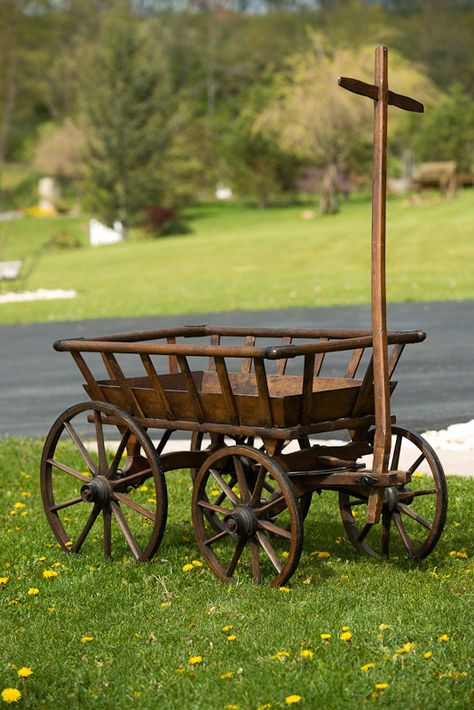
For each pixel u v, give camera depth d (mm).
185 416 5707
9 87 91438
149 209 53094
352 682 4047
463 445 8492
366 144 56062
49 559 5992
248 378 6473
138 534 6461
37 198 72438
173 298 22484
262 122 53594
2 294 25531
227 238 42188
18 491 7770
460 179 52750
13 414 11086
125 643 4562
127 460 6121
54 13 96250
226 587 5320
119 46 55906
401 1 105688
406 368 12727
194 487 5633
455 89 65500
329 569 5594
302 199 67688
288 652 4348
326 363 13250
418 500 6984
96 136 54219
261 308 19797
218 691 4023
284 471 5348
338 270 28078
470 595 5008
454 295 20609
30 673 4148
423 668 4125
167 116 58781
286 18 93625
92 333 17531
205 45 94312
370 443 5949
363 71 51844
